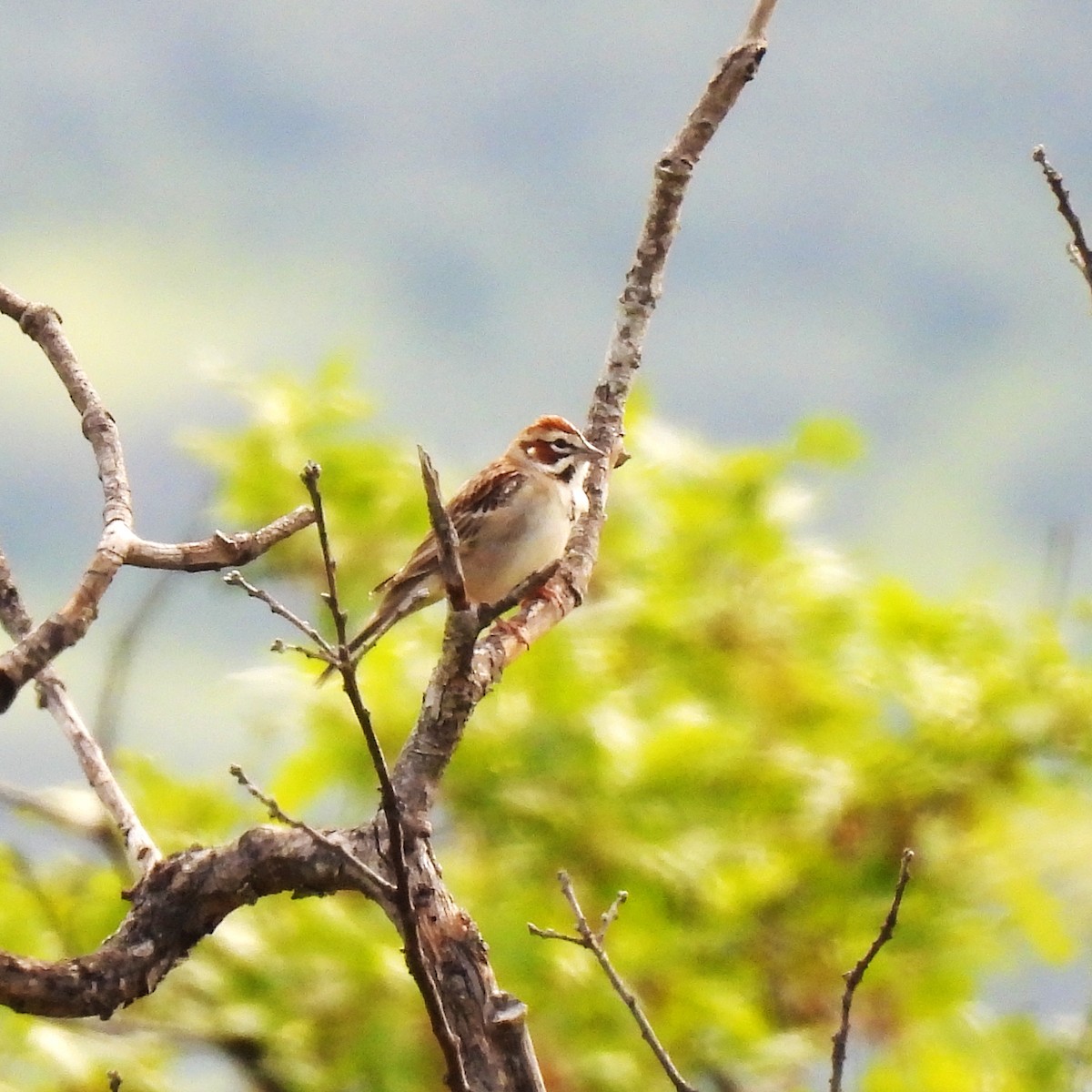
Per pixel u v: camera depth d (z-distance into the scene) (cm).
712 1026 1149
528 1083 641
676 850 1206
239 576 591
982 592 1376
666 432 1411
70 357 764
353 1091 1061
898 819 1266
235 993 1080
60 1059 999
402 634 1262
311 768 1170
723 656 1341
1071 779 1278
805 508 1373
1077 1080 988
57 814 1030
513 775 1203
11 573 767
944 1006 1243
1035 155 760
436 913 655
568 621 1278
